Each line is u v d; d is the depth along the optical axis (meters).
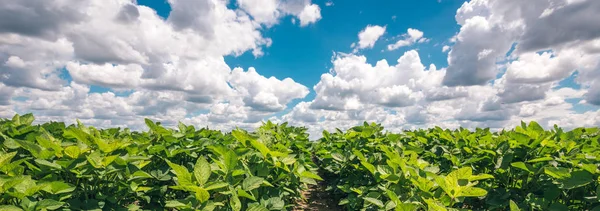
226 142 5.95
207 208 2.99
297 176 4.80
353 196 5.39
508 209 4.85
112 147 3.86
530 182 5.02
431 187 3.75
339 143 8.42
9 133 4.62
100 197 3.69
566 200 4.39
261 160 4.70
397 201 3.43
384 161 6.02
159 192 4.66
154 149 4.96
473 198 6.04
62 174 3.98
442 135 7.07
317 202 7.60
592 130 6.55
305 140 9.02
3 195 2.94
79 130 3.87
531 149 5.01
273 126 8.63
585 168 3.73
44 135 4.35
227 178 3.56
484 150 5.27
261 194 4.39
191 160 5.81
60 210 3.35
